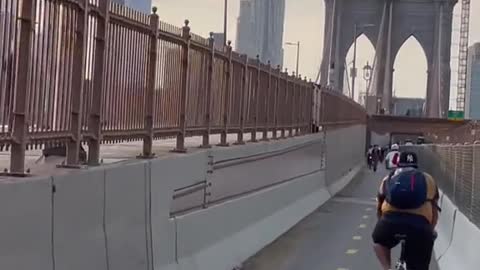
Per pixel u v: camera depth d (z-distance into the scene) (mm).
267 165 17562
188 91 11945
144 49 9773
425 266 8508
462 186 15188
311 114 29219
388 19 141750
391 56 142375
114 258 7602
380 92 136250
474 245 11039
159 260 9078
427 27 144000
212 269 11086
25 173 6391
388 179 8680
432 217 8516
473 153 13164
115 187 7719
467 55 150375
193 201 11008
